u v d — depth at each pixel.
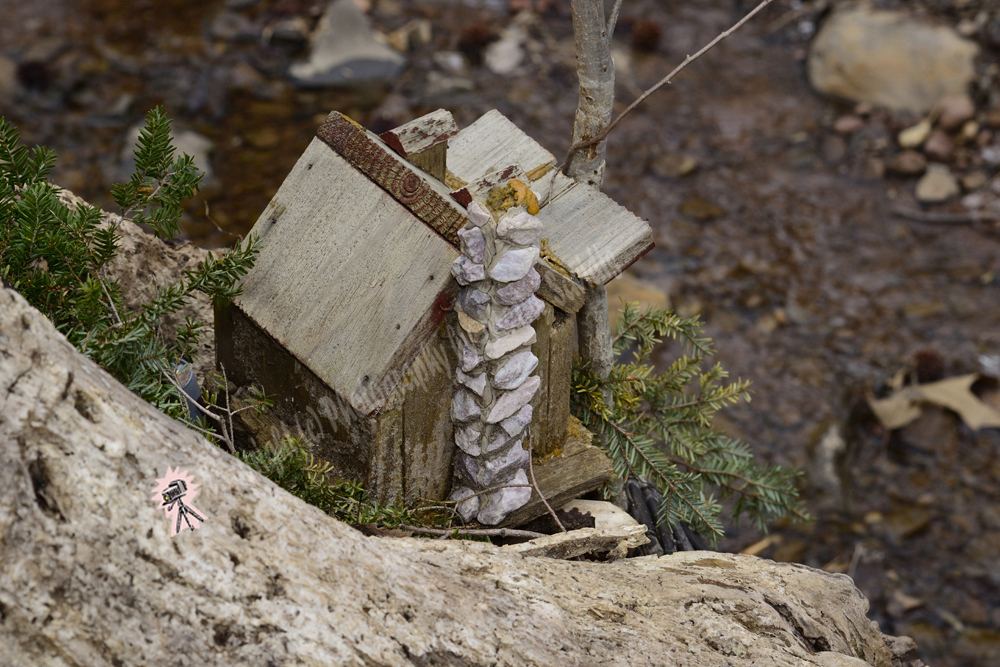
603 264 2.04
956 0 7.83
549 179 2.19
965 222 6.94
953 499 5.29
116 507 1.32
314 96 7.23
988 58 7.58
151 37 7.54
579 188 2.17
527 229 1.84
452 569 1.71
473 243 1.84
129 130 6.74
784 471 2.93
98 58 7.27
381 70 7.50
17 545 1.24
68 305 1.93
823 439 5.48
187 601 1.34
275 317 2.06
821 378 5.88
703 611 1.88
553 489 2.20
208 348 2.56
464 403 2.01
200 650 1.33
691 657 1.72
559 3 8.37
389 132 2.08
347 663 1.41
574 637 1.66
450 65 7.70
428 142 2.10
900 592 4.84
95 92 6.99
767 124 7.68
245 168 6.60
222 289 2.06
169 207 2.23
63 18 7.62
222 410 2.06
